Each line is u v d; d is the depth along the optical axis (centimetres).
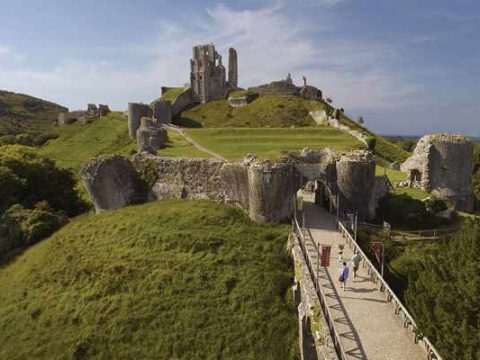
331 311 1839
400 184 4088
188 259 2792
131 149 6688
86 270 2797
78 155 7494
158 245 2955
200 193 3694
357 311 1841
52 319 2505
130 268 2747
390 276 2606
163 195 3859
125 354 2250
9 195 4103
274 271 2712
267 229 3108
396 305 1830
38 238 3569
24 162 4503
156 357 2222
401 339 1630
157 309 2450
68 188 4784
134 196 3916
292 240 2805
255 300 2492
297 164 3319
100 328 2383
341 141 5622
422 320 1542
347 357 1520
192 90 9969
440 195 3784
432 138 3869
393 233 3095
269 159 3238
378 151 6053
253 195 3173
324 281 2145
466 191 3859
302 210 3516
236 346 2253
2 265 3291
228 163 3506
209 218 3238
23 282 2897
